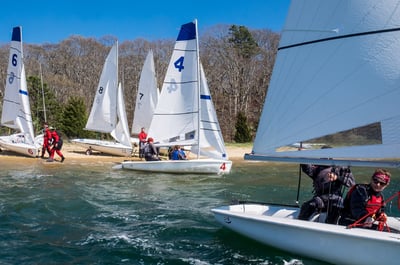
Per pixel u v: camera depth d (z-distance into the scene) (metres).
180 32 14.19
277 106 5.30
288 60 5.24
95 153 19.81
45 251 5.80
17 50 17.64
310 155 4.99
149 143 14.70
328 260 4.95
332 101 4.89
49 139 16.83
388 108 4.55
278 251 5.44
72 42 47.28
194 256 5.62
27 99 17.81
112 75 19.08
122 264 5.35
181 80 14.27
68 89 40.09
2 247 5.93
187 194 10.33
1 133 26.20
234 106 45.62
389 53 4.55
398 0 4.50
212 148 14.73
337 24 4.84
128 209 8.46
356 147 4.72
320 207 5.39
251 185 11.91
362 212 4.91
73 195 9.78
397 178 12.47
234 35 48.91
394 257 4.43
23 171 13.91
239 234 5.84
